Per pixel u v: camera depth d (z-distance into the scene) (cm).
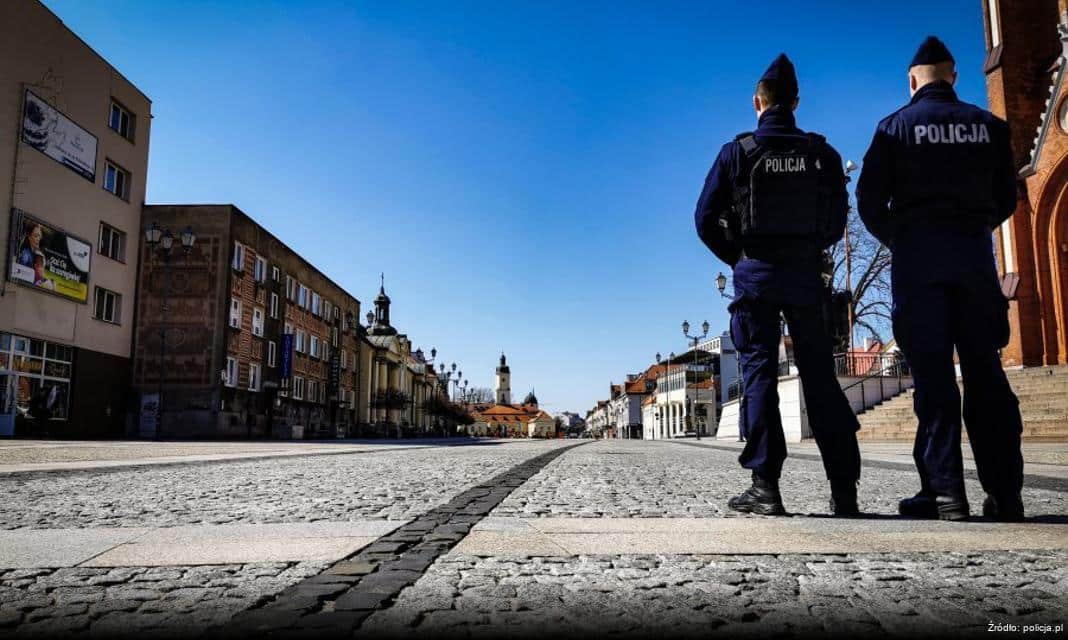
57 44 2905
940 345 380
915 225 388
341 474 747
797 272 400
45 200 2847
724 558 278
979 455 382
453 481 657
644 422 12238
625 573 253
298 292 4922
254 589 229
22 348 2717
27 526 366
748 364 412
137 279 3650
